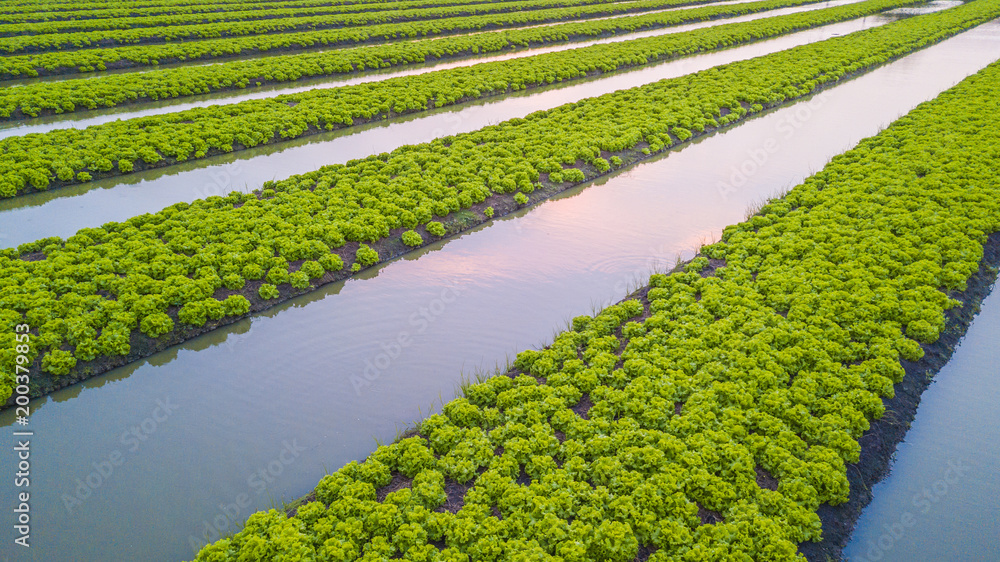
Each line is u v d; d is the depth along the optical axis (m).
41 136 39.22
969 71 64.19
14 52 57.84
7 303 24.00
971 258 27.88
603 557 15.46
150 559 16.66
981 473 19.03
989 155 37.44
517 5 99.00
